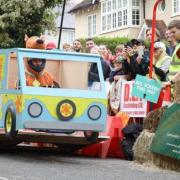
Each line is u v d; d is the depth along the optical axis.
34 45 11.26
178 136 9.35
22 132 10.06
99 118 10.11
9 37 33.25
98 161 10.59
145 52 12.73
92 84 10.45
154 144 9.83
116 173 8.94
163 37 25.27
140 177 8.60
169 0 41.66
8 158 10.42
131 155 10.85
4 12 33.22
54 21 33.91
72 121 9.91
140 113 11.79
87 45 15.35
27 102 9.65
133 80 12.27
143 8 46.59
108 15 51.12
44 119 9.73
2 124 10.36
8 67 10.30
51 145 12.01
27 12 32.56
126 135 11.12
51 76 10.40
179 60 10.59
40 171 8.81
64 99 9.88
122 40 33.06
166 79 11.72
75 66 10.70
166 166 9.62
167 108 9.77
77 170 9.10
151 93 10.86
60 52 10.42
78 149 11.51
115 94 12.67
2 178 8.02
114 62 13.28
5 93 10.31
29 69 10.09
